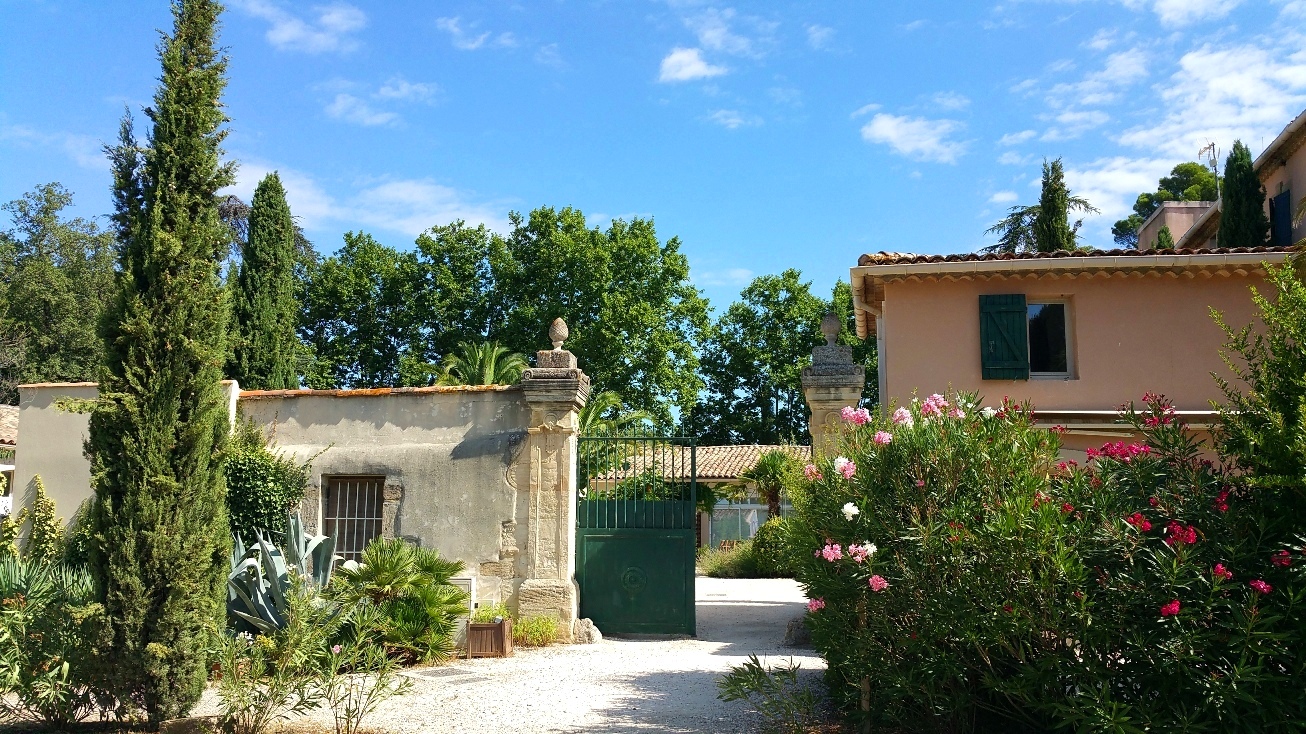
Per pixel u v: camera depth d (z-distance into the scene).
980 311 12.63
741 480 28.75
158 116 7.33
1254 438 4.99
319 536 10.91
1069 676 5.16
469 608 11.52
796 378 41.22
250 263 20.52
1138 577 4.97
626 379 31.78
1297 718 4.68
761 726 7.19
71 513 12.52
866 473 6.20
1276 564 4.78
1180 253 12.21
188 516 7.02
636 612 12.38
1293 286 5.25
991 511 5.59
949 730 6.16
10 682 6.64
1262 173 18.22
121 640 6.72
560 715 7.74
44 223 34.16
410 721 7.54
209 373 7.27
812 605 6.67
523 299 33.22
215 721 7.00
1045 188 25.44
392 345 35.38
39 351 31.48
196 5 7.60
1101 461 5.73
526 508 11.98
